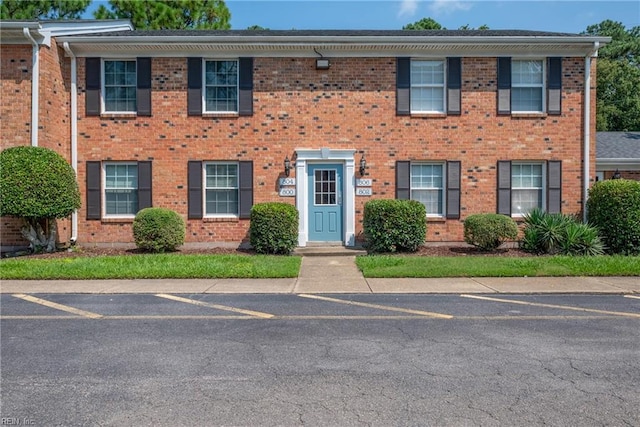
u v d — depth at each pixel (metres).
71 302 8.01
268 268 10.71
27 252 13.06
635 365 4.97
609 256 12.27
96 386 4.46
